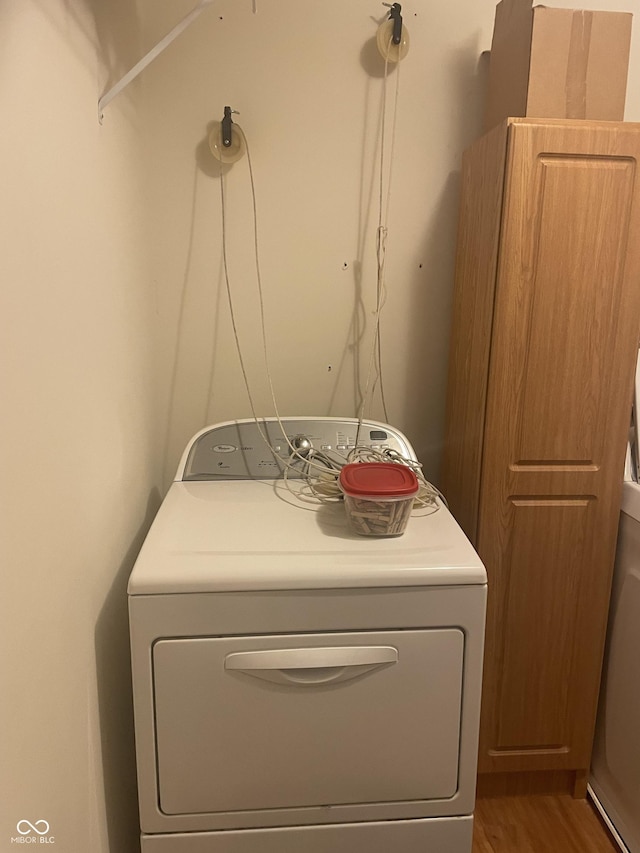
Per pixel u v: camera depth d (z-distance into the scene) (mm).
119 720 1184
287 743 1039
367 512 1097
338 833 1083
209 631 993
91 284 1019
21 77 716
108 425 1128
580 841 1544
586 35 1319
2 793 655
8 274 675
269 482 1396
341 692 1032
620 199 1318
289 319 1731
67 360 884
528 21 1331
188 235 1656
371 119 1638
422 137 1659
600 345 1382
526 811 1626
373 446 1462
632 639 1487
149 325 1595
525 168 1293
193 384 1743
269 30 1568
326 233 1691
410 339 1772
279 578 989
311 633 1012
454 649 1043
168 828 1050
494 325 1363
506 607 1496
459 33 1614
